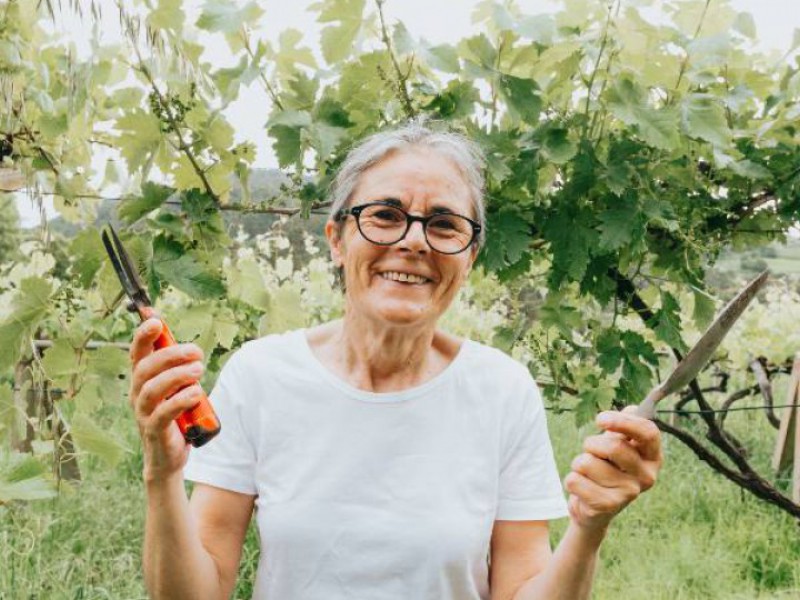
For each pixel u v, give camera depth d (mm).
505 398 1621
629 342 2844
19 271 4039
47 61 3008
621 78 2371
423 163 1529
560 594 1383
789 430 5102
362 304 1547
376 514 1518
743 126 3152
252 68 2277
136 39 2148
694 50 2461
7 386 2453
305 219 2402
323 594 1525
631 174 2518
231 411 1592
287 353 1625
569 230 2555
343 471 1528
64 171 2912
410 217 1505
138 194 2510
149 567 1377
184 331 2510
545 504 1604
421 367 1616
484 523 1561
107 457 2504
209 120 2293
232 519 1592
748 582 4211
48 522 3924
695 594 4055
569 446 5973
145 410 1178
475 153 1647
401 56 2410
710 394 7520
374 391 1596
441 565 1509
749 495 5184
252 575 3840
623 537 4602
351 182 1585
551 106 2652
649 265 3248
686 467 5734
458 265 1538
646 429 1135
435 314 1551
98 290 2482
